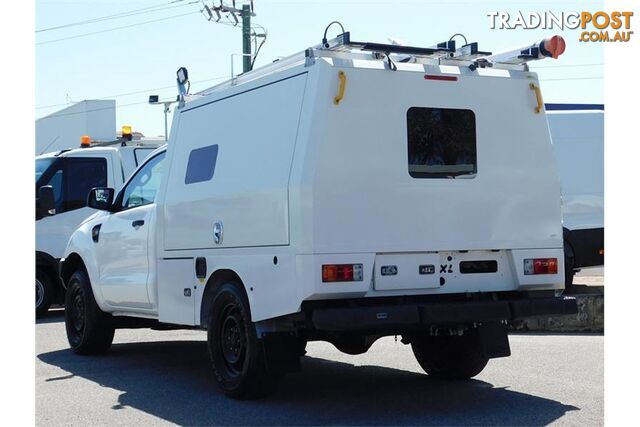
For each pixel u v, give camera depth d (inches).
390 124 282.2
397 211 280.7
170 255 342.6
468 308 283.7
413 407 291.9
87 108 1355.8
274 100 291.7
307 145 272.4
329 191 271.1
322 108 273.7
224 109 318.3
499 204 297.9
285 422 273.6
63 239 587.2
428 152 287.9
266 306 283.9
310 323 273.4
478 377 343.9
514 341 445.7
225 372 308.3
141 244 367.6
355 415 281.4
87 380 351.6
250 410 290.5
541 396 307.1
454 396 309.3
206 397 313.6
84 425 274.8
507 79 304.0
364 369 368.8
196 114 337.1
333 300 275.3
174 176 344.8
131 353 426.0
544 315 297.0
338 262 270.8
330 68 275.7
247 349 293.3
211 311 311.6
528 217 303.1
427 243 284.8
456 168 292.0
